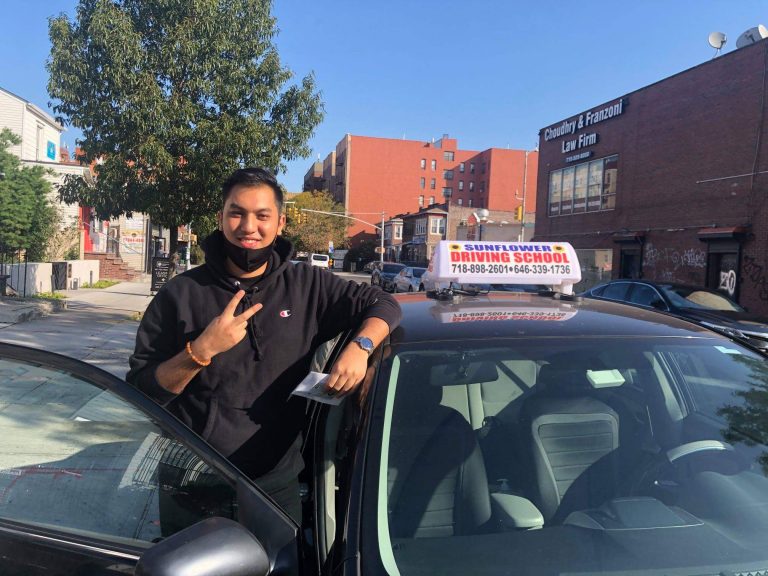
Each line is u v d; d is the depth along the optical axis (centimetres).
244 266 228
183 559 136
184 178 1159
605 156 2380
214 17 1091
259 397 223
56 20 1055
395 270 3581
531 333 236
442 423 199
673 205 1988
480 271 320
